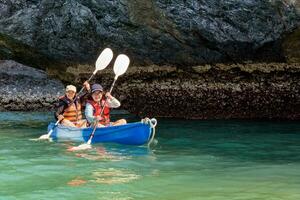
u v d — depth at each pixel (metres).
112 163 6.00
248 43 11.73
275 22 11.30
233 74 12.71
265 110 12.70
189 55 12.61
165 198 4.40
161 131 9.62
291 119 12.20
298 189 4.74
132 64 13.24
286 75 12.36
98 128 7.57
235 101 12.82
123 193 4.57
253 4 11.12
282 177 5.30
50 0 12.52
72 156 6.42
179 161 6.23
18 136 8.23
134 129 7.38
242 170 5.68
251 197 4.43
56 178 5.13
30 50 13.71
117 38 12.59
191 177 5.25
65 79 13.84
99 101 7.95
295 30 11.48
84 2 12.18
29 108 12.70
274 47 11.81
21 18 12.98
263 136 8.98
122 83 13.59
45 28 12.98
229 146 7.68
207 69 12.85
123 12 12.02
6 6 12.96
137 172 5.50
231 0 11.16
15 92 12.75
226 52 12.19
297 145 7.87
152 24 12.05
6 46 13.70
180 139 8.42
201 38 12.01
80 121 8.31
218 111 12.95
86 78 13.87
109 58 8.76
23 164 5.84
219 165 6.00
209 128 10.21
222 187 4.81
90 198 4.39
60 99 8.34
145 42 12.53
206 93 12.97
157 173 5.45
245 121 11.70
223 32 11.66
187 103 13.11
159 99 13.32
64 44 13.19
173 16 11.73
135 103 13.52
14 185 4.82
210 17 11.53
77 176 5.24
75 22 12.57
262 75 12.54
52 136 8.23
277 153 7.04
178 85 13.16
